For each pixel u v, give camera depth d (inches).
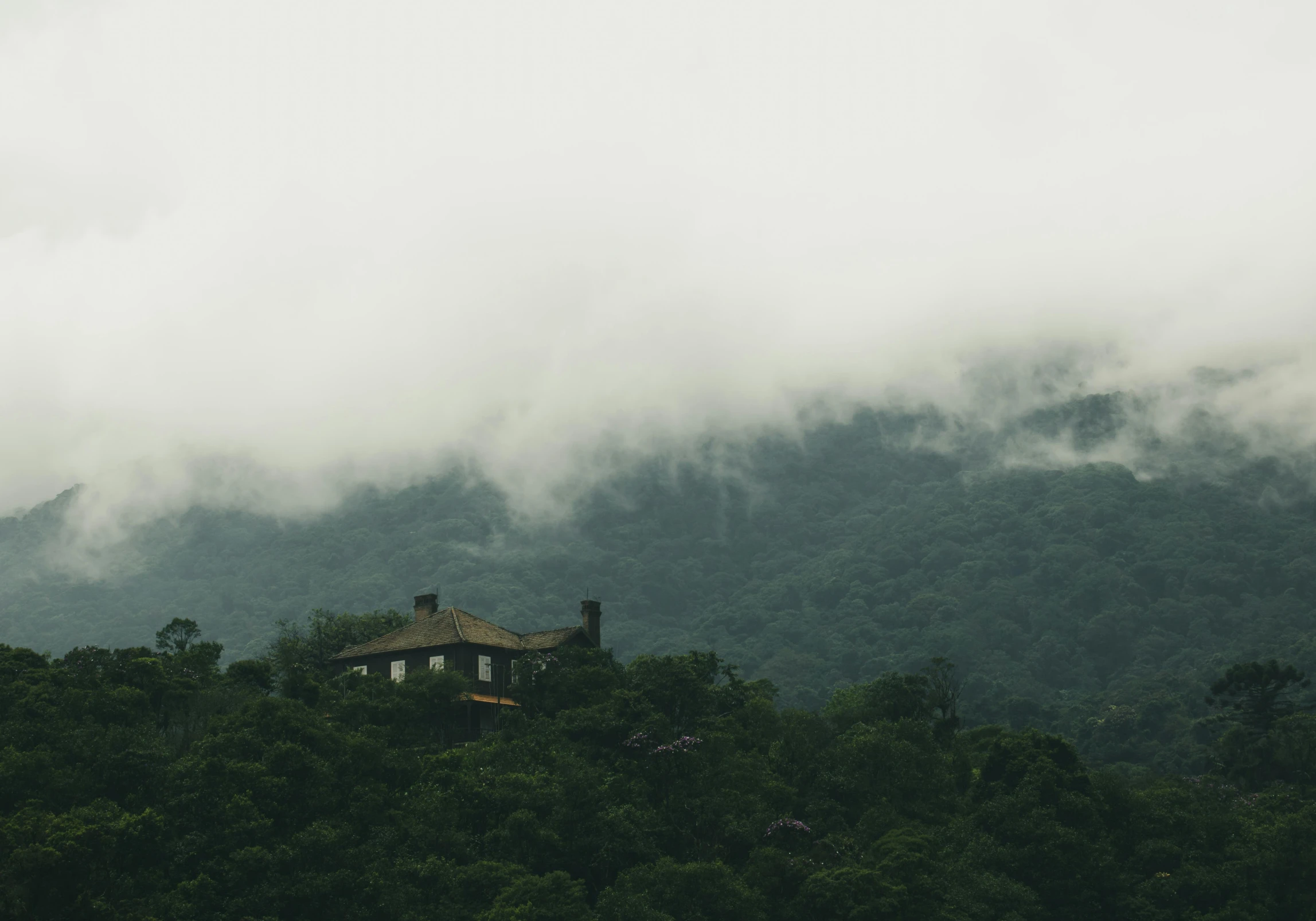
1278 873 4220.0
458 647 5044.3
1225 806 4837.6
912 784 4530.0
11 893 2913.4
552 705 4662.9
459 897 3533.5
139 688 4136.3
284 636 6328.7
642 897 3555.6
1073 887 4138.8
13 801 3395.7
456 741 4650.6
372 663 5201.8
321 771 3698.3
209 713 4126.5
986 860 4178.2
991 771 4680.1
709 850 4003.4
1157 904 4188.0
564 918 3430.1
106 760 3565.5
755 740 4697.3
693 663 4810.5
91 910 3002.0
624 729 4281.5
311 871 3395.7
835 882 3777.1
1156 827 4512.8
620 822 3828.7
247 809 3469.5
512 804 3875.5
